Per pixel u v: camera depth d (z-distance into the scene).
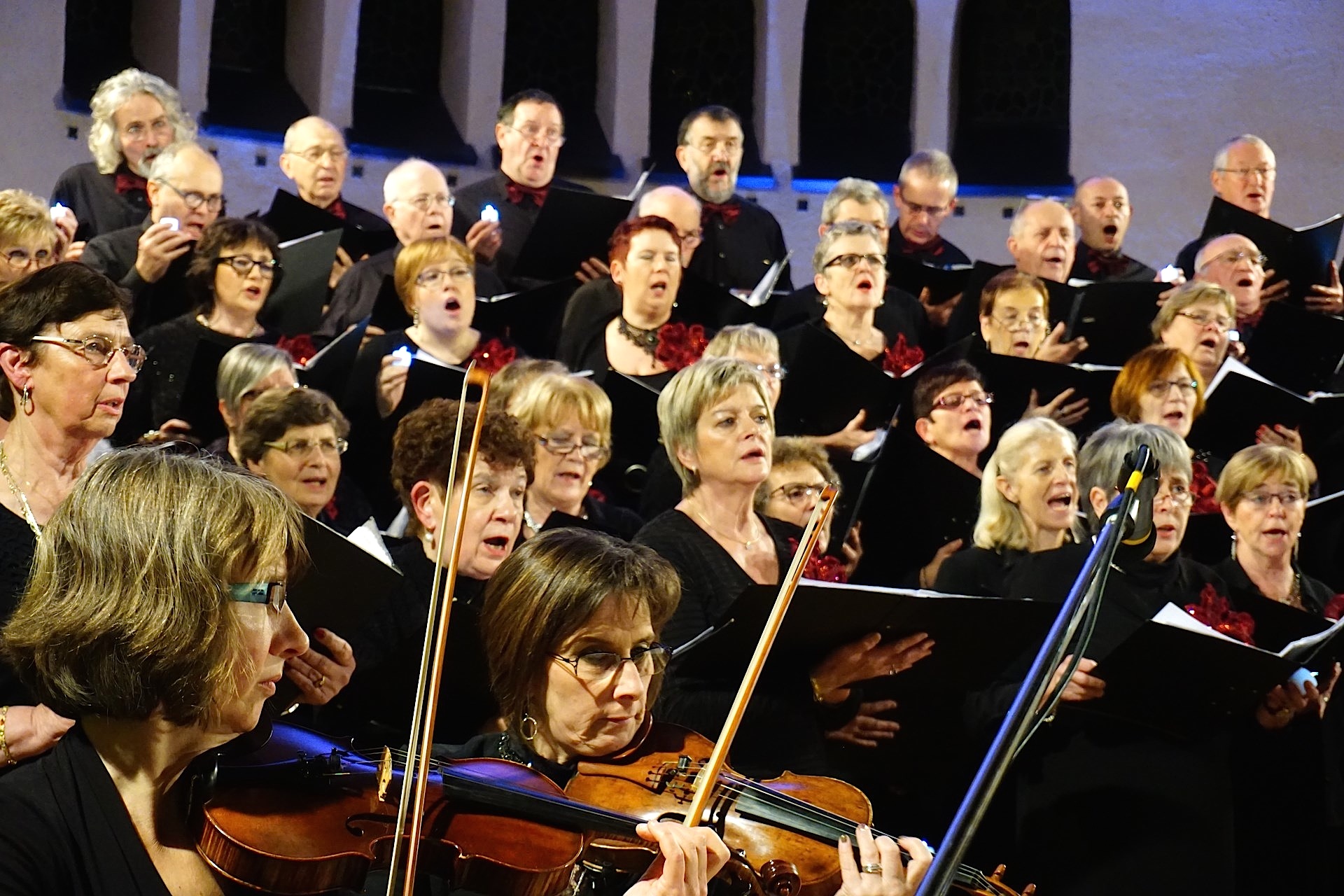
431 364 12.32
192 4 22.62
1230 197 19.48
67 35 22.27
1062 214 16.91
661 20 26.19
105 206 16.11
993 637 8.52
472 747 6.46
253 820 4.73
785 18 26.05
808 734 8.34
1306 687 9.66
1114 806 9.06
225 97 23.25
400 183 16.16
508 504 8.59
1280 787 9.89
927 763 9.30
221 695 4.26
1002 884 6.45
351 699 7.88
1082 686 8.96
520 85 25.61
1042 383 13.34
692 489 9.50
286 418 9.68
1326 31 25.27
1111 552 5.61
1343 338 15.06
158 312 13.31
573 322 14.05
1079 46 25.86
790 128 26.06
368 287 15.30
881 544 11.88
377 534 8.27
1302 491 11.31
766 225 19.16
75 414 6.51
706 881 5.12
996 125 26.42
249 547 4.27
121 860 4.12
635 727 6.52
